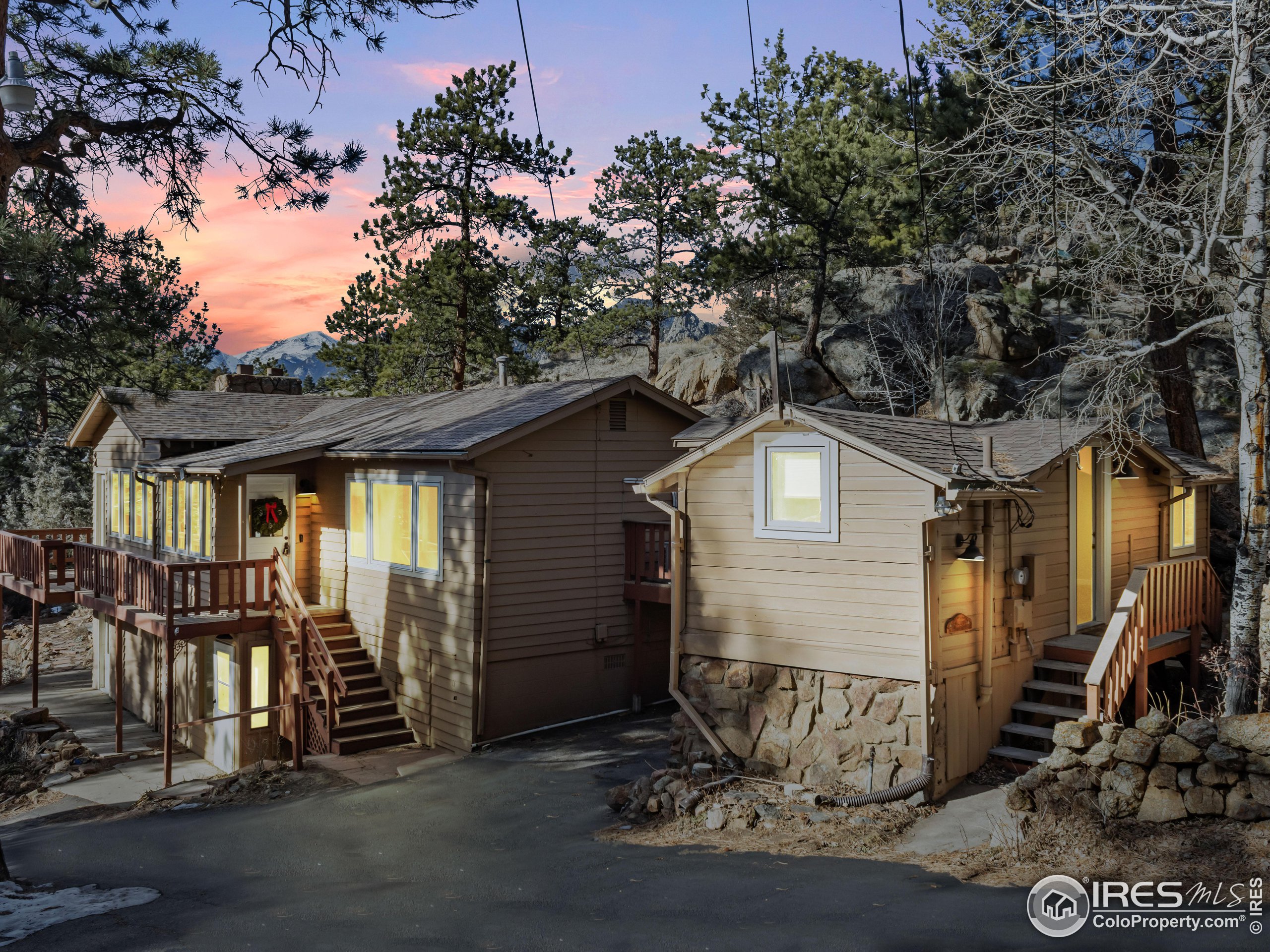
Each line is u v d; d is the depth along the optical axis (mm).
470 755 15609
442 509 16656
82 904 8570
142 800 14297
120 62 15031
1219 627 14281
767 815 10531
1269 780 7902
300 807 12984
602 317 34500
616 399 18062
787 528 11992
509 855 10031
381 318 40406
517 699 16500
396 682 17594
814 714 11695
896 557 11078
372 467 18312
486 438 15805
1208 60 11266
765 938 6449
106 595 18641
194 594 16188
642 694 18297
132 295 16891
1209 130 13977
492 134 31234
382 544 18078
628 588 17938
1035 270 25594
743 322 31969
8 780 16688
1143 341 16688
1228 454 22609
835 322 30031
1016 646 12188
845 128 24797
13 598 33812
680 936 6645
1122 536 14531
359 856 10375
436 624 16688
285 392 28422
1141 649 11953
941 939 6160
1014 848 8539
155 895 8969
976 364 25578
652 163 34844
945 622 11047
